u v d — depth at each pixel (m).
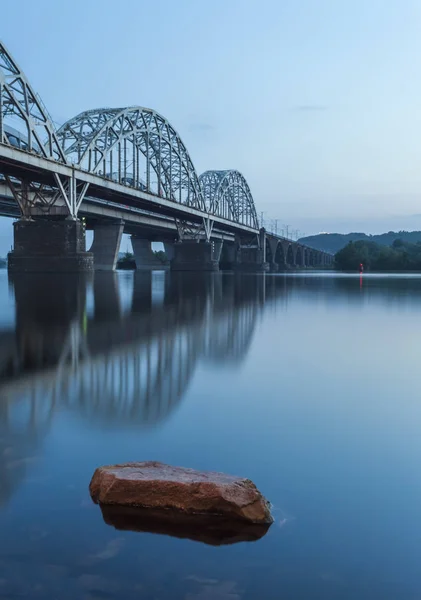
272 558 4.39
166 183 121.19
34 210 76.25
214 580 4.11
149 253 167.25
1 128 60.84
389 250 199.00
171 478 5.33
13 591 3.97
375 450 6.81
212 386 10.31
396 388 10.32
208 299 36.72
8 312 25.33
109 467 5.72
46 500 5.35
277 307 30.67
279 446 6.93
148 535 4.74
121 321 21.78
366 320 23.50
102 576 4.15
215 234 172.12
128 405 8.80
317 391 10.02
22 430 7.46
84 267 75.81
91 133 88.75
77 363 12.49
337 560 4.35
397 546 4.55
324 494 5.50
